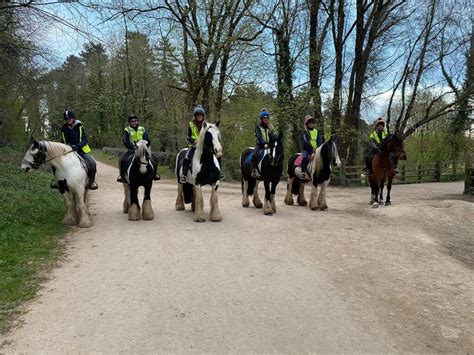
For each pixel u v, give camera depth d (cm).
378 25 2283
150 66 3316
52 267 600
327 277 579
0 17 1042
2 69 1394
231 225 893
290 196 1223
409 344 399
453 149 3222
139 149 862
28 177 1427
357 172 2270
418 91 2525
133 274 575
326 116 2270
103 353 371
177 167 1034
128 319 436
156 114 2942
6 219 793
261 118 1047
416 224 973
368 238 807
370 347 391
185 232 822
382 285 552
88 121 5456
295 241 771
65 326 419
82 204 852
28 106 2812
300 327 427
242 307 472
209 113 2248
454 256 731
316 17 2239
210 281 553
